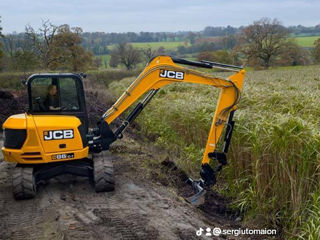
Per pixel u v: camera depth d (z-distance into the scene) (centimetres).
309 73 2906
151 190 721
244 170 755
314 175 571
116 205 641
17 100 1814
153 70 672
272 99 956
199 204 680
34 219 594
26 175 661
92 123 1419
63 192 707
